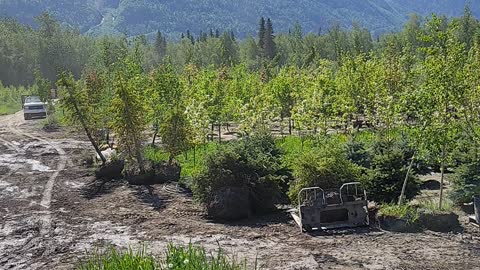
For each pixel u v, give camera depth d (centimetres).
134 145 1806
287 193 1326
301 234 1154
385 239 1095
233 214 1295
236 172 1327
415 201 1327
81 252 1077
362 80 2522
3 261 1040
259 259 984
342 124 2320
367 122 2492
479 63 1406
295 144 2161
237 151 1363
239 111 2373
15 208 1456
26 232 1228
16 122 3719
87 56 8325
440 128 1172
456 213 1234
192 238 1141
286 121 2814
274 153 1459
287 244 1083
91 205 1476
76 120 1942
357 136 2089
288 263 959
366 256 990
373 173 1291
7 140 2820
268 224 1250
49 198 1566
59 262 1021
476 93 1198
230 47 9019
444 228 1146
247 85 2984
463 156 1265
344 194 1241
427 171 1606
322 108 2194
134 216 1344
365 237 1113
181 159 2039
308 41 8619
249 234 1165
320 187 1256
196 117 2052
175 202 1485
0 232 1231
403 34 6850
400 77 2456
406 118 1852
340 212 1212
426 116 1182
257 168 1334
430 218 1148
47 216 1365
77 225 1278
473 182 1225
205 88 2684
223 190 1309
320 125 2016
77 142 2683
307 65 5147
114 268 634
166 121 1769
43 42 8094
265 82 3878
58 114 3697
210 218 1318
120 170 1822
